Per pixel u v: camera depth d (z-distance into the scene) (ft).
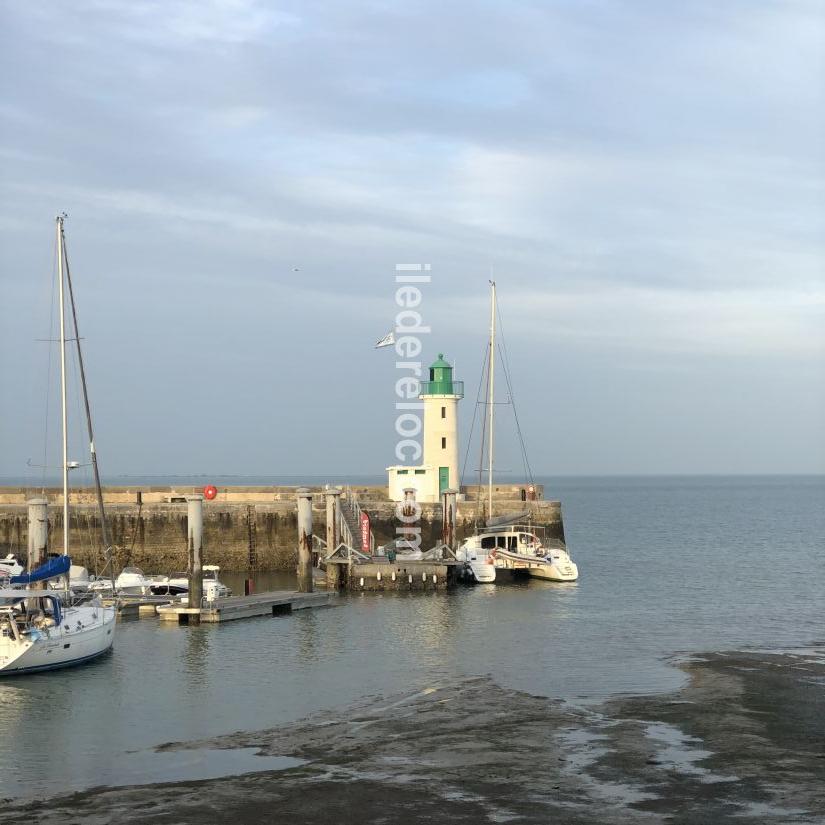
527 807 83.92
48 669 131.13
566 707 113.19
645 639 154.10
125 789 88.53
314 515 243.60
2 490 262.26
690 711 110.83
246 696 119.44
